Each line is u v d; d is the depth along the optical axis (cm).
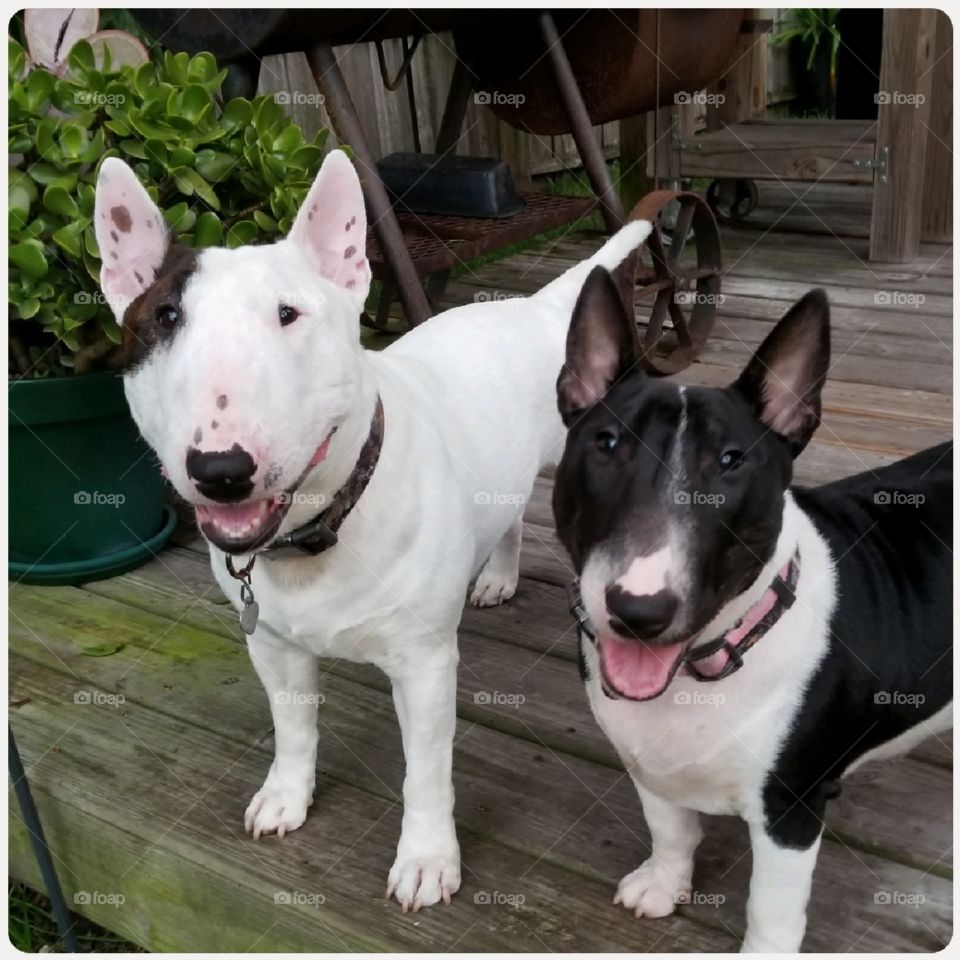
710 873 89
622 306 75
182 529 145
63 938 98
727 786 77
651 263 229
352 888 89
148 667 117
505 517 103
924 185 245
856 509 84
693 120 259
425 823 89
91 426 126
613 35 186
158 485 137
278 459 68
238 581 86
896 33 216
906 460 93
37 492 127
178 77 126
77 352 122
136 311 75
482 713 108
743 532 69
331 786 100
